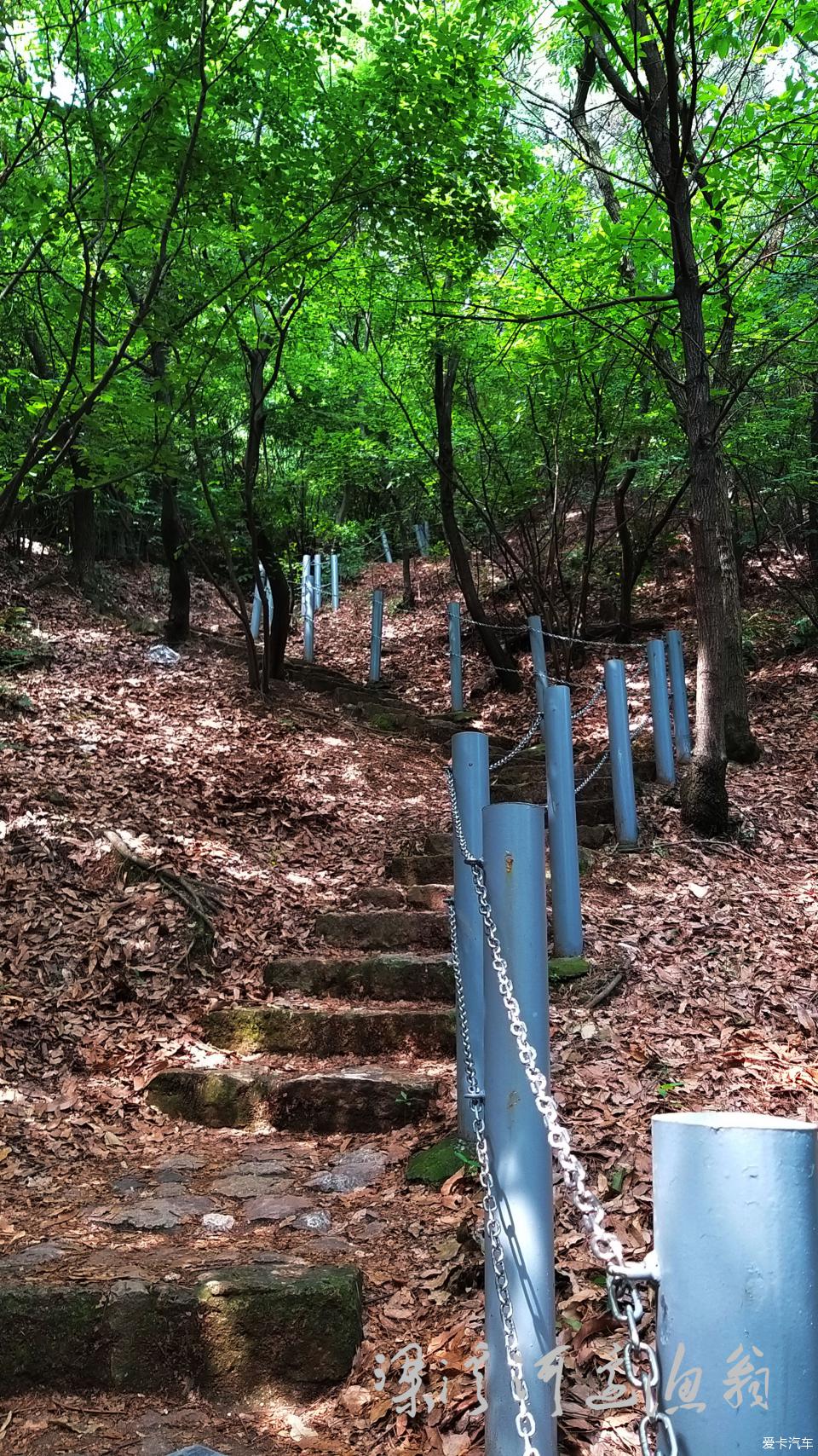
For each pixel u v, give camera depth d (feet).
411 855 19.25
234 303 19.12
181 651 31.12
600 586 37.86
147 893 15.72
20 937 14.38
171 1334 7.54
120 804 18.79
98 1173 10.37
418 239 21.36
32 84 16.65
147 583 41.52
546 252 23.99
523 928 5.88
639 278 22.91
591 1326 7.13
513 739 27.99
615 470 32.37
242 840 19.02
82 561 34.37
